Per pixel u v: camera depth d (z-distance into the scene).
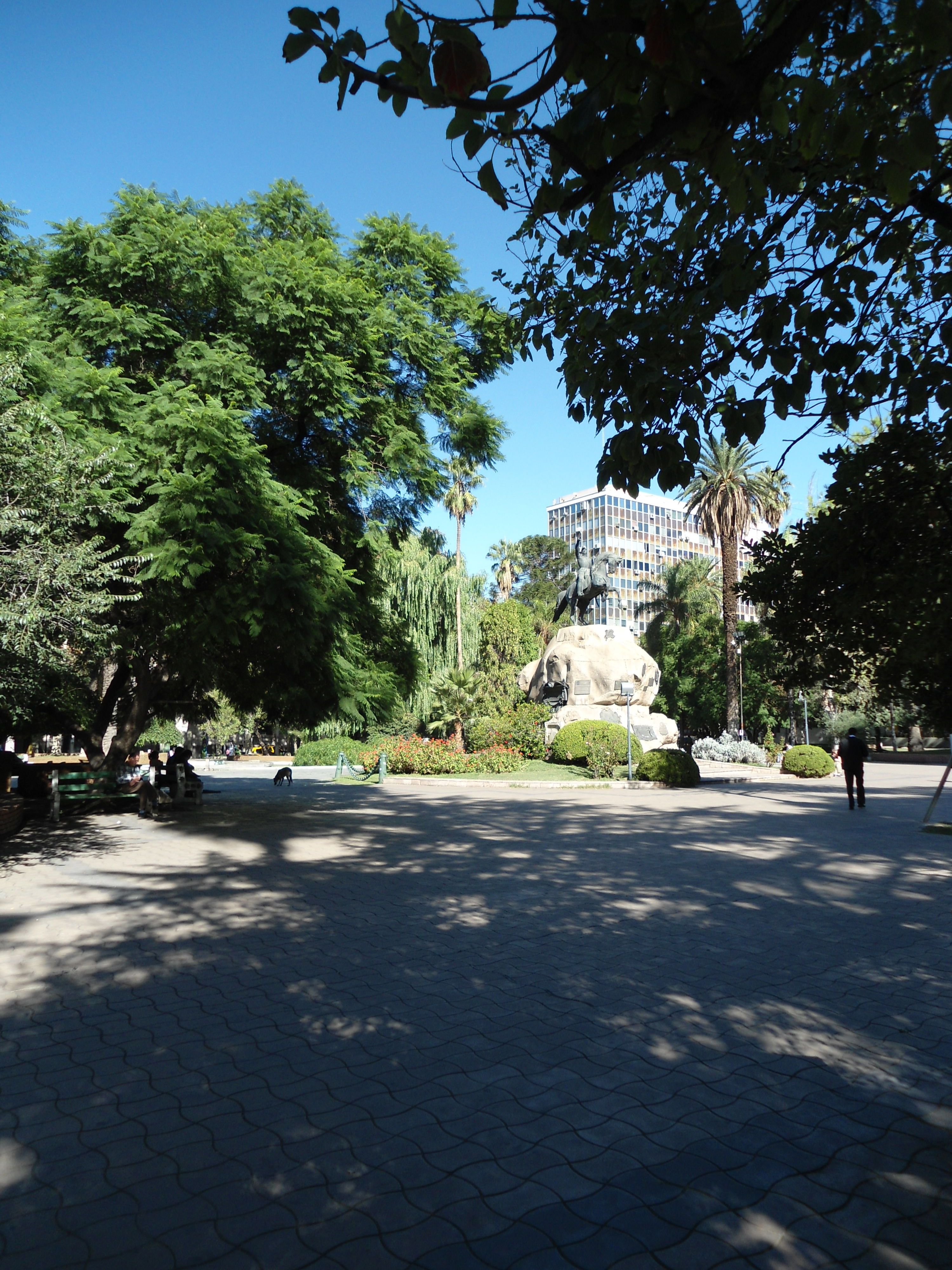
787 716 50.06
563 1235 2.89
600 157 2.85
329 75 2.65
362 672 15.47
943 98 2.40
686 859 11.23
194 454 11.52
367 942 6.95
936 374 3.96
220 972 6.09
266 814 16.88
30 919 7.71
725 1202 3.11
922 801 19.42
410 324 15.40
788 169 4.00
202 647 12.96
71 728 17.17
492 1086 4.11
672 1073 4.28
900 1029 4.92
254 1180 3.25
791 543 4.52
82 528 11.55
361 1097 3.99
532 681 36.03
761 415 3.64
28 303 12.48
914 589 3.72
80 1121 3.76
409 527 17.45
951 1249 2.83
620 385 4.14
